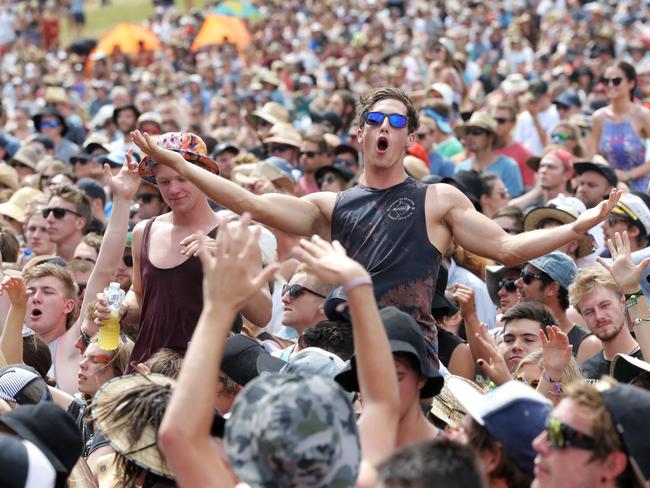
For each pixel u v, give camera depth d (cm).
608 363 1286
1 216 2202
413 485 634
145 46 5684
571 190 2088
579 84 3809
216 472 722
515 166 2388
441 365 1282
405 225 1088
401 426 882
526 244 1062
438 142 2730
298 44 5906
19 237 2233
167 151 1084
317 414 705
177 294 1283
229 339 1123
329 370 1007
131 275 1711
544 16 5738
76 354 1500
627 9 5188
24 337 1378
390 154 1098
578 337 1412
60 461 870
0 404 1073
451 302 1321
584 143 2489
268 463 704
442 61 3512
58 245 1938
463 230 1090
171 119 3164
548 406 832
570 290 1305
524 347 1305
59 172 2436
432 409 1084
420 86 3825
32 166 2789
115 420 972
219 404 1108
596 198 1923
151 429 962
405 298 1073
